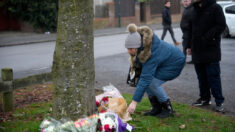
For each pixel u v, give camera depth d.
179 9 28.25
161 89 4.41
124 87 6.70
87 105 3.87
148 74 3.96
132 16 25.42
